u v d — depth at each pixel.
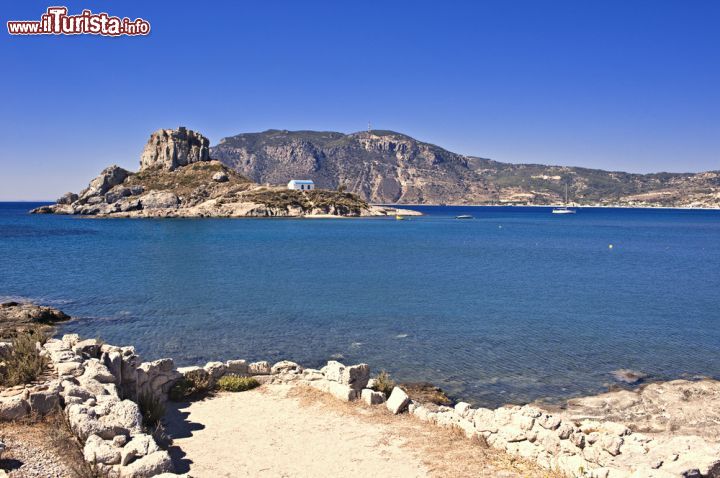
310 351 27.36
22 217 185.38
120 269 57.78
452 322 33.97
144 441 10.41
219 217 188.62
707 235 132.62
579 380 23.12
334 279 52.41
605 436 11.67
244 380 18.34
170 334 30.28
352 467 12.38
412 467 12.38
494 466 12.24
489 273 58.25
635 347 28.30
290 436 14.27
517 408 14.34
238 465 12.39
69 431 10.92
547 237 121.94
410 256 75.56
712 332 31.55
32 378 13.07
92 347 16.23
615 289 47.81
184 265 61.81
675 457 10.39
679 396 20.62
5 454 9.66
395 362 25.59
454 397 21.06
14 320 31.45
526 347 28.22
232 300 40.69
